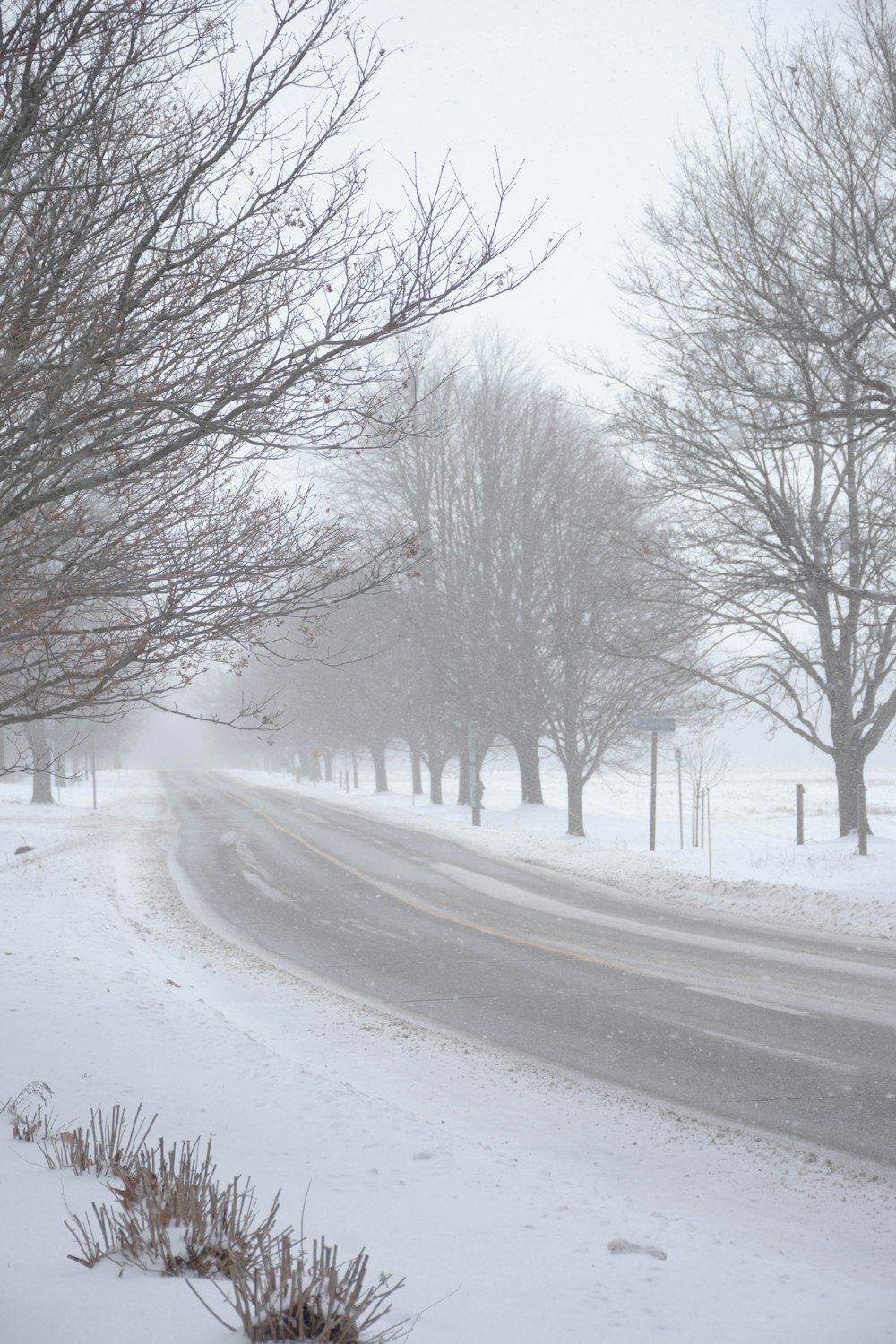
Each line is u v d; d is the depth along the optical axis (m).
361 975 13.70
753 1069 9.19
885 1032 10.34
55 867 24.89
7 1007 9.95
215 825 38.75
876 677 23.88
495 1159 6.20
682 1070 9.20
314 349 6.95
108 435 6.97
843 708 24.28
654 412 21.45
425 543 38.47
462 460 40.56
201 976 13.41
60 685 7.74
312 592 8.12
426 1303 3.60
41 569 9.10
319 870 25.47
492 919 18.19
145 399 6.75
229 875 24.56
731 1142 7.29
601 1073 9.15
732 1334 3.63
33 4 6.21
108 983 11.83
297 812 45.88
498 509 37.66
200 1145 5.87
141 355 7.05
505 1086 8.67
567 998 12.16
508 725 38.84
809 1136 7.44
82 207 6.77
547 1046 10.09
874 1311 4.11
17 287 6.80
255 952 15.45
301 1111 6.91
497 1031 10.66
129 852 29.28
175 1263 3.56
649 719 27.77
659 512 25.56
